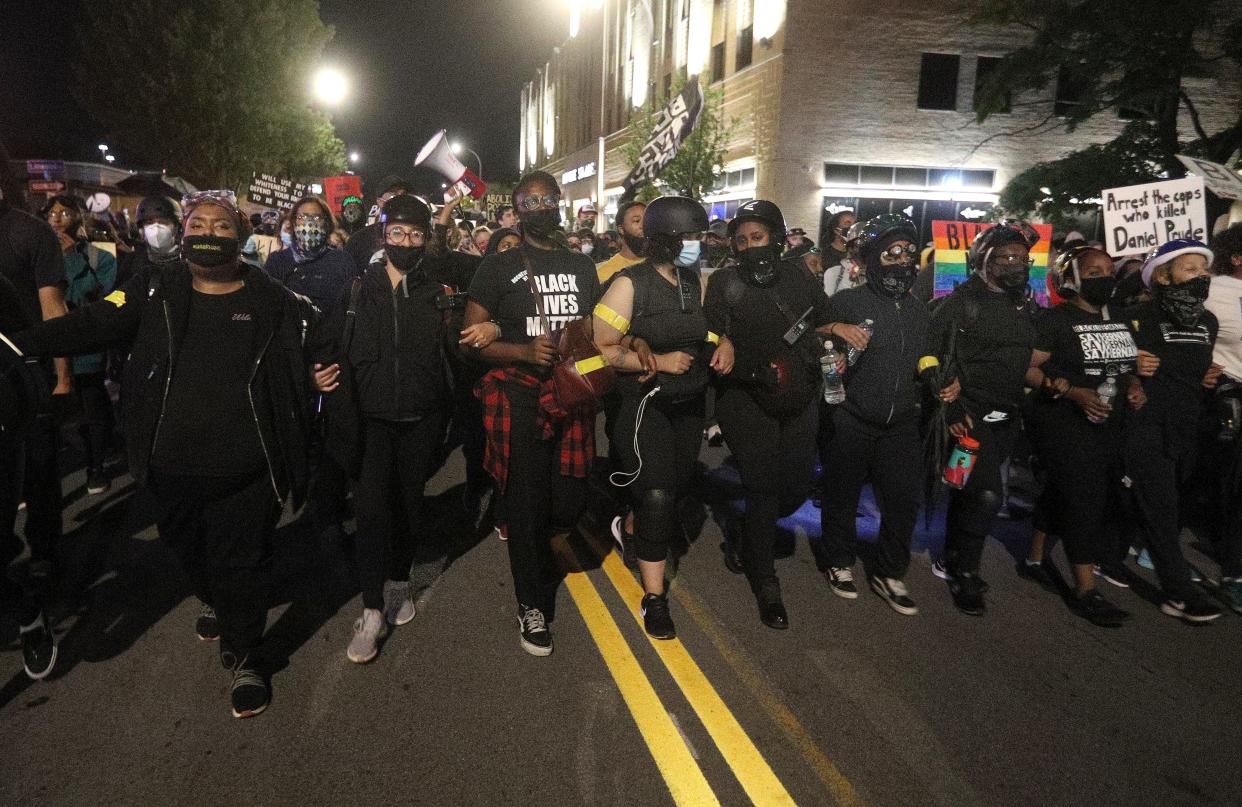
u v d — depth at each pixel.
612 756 2.90
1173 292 4.07
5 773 2.78
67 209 5.39
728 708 3.21
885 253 3.89
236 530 3.05
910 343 3.95
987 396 3.99
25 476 4.02
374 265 3.62
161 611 4.02
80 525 5.16
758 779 2.79
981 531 4.08
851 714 3.19
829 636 3.83
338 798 2.66
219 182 25.94
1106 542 4.56
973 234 7.27
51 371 4.05
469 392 5.37
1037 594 4.39
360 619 3.59
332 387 3.23
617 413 3.85
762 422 3.88
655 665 3.53
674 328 3.65
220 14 24.69
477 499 5.67
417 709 3.17
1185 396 4.10
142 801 2.64
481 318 3.56
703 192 23.30
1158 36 12.97
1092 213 16.67
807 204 22.56
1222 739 3.08
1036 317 4.23
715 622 3.95
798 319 3.80
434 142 7.14
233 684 3.15
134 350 2.95
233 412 2.95
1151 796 2.76
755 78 23.61
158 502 3.04
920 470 4.08
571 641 3.73
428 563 4.66
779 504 4.05
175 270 3.02
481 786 2.73
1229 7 13.33
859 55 21.98
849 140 22.38
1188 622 4.07
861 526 5.50
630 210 4.84
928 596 4.33
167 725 3.06
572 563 4.69
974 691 3.37
